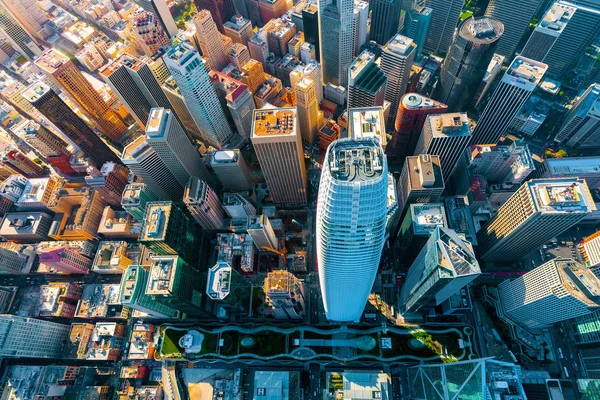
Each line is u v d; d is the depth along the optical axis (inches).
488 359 7770.7
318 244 7805.1
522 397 7519.7
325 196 6102.4
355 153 5900.6
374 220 6461.6
